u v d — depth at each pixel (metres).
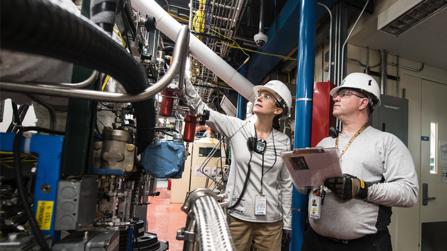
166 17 2.26
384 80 2.75
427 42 2.59
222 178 3.69
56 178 0.71
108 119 1.30
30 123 1.46
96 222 0.85
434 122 3.03
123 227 0.90
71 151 0.79
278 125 1.96
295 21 2.61
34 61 0.71
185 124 1.68
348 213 1.20
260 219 1.62
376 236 1.20
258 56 3.71
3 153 0.73
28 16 0.38
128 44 1.36
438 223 2.86
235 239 1.64
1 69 0.69
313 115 1.95
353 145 1.34
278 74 4.33
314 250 1.37
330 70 2.29
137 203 1.51
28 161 0.76
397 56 2.89
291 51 3.44
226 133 1.82
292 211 1.81
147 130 1.34
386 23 2.08
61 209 0.70
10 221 0.67
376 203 1.19
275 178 1.71
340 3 2.28
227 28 3.02
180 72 0.82
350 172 1.27
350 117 1.42
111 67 0.60
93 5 0.79
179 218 4.08
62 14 0.44
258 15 3.38
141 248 1.56
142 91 0.69
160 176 1.28
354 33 2.53
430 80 3.06
